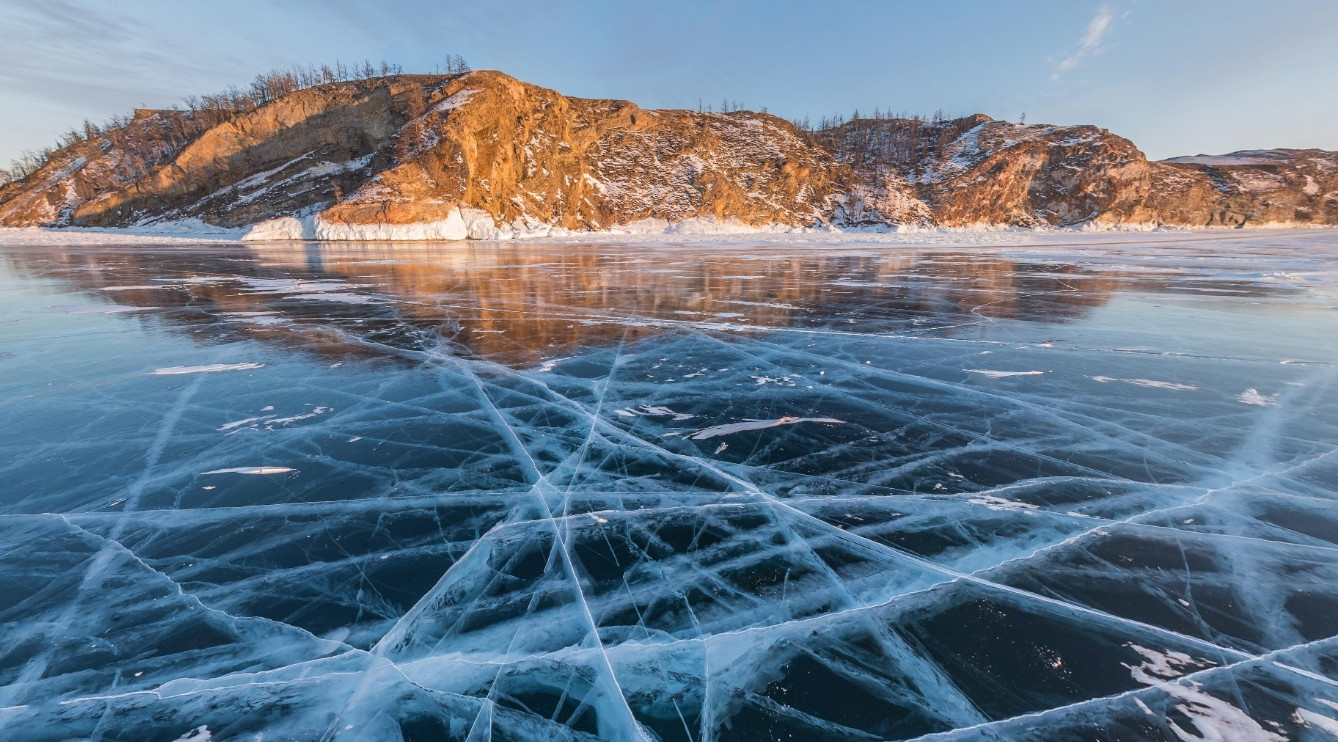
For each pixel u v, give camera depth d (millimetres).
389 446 3332
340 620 1917
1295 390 4301
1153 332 6281
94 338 5949
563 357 5387
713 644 1814
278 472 2990
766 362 5203
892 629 1868
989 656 1751
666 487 2863
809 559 2264
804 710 1571
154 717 1559
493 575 2158
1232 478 2938
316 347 5684
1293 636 1825
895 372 4863
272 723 1549
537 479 2936
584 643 1824
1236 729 1487
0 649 1786
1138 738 1462
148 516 2559
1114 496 2762
